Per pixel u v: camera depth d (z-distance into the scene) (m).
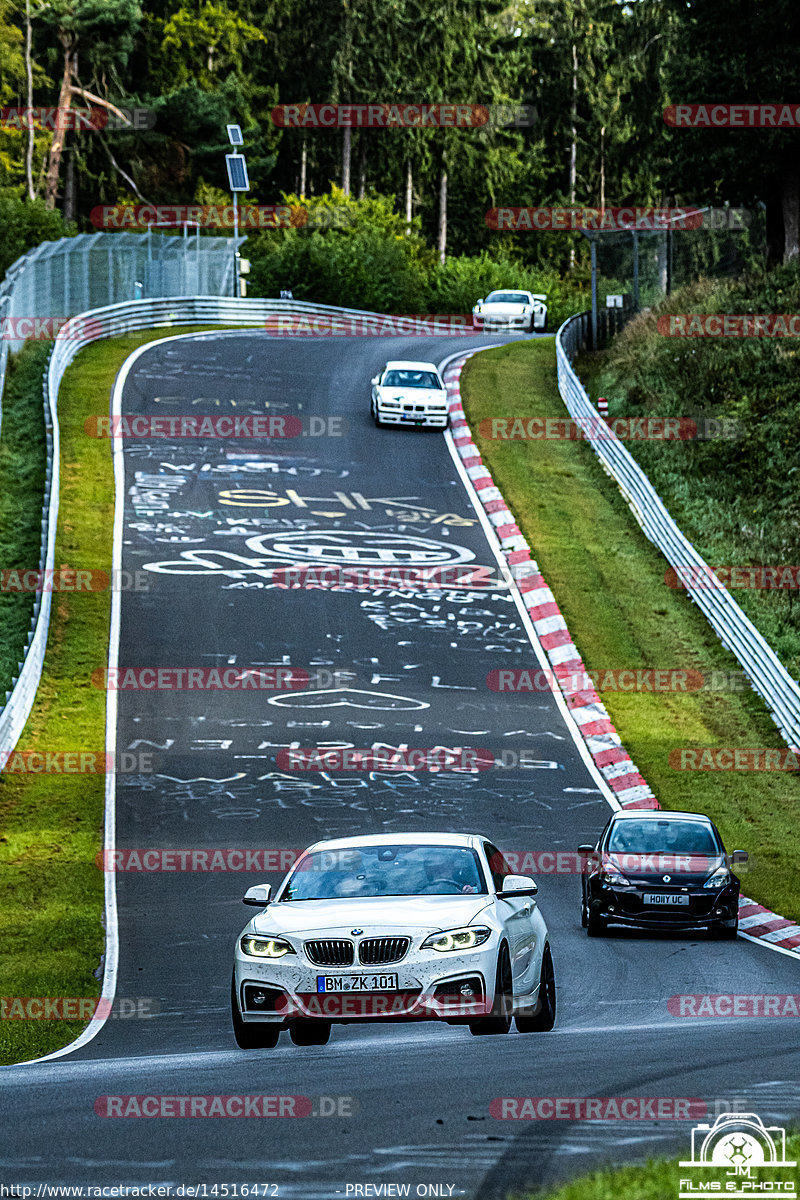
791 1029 33.12
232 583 106.19
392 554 114.25
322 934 31.56
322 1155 20.69
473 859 34.88
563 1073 26.34
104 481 125.06
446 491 130.12
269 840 67.19
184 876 61.97
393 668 94.38
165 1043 36.56
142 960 49.91
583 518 125.44
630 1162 19.52
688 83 158.00
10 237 198.38
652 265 197.00
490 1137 21.38
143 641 96.50
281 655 95.31
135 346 169.38
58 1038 39.03
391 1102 24.00
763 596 108.44
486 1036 32.94
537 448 142.50
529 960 33.38
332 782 76.19
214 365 164.62
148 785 75.44
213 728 84.19
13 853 65.50
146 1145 21.61
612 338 183.50
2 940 52.97
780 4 150.50
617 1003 39.78
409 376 148.50
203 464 131.38
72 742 81.88
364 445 140.75
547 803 75.00
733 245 196.12
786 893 61.97
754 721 90.38
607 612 106.44
